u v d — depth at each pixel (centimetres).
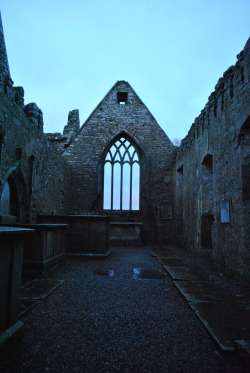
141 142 1412
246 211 530
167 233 1330
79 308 348
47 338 261
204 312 329
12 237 227
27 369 208
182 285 463
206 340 263
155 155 1401
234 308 345
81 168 1369
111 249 1043
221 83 680
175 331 283
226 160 639
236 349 232
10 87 641
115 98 1460
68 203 1290
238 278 531
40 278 509
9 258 228
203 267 659
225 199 636
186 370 212
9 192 709
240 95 562
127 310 345
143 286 469
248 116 526
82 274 553
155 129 1427
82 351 238
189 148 1056
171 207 1348
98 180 1366
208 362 223
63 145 1412
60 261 654
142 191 1394
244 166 550
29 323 296
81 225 782
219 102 696
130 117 1438
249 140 557
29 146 752
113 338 264
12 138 647
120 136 1448
